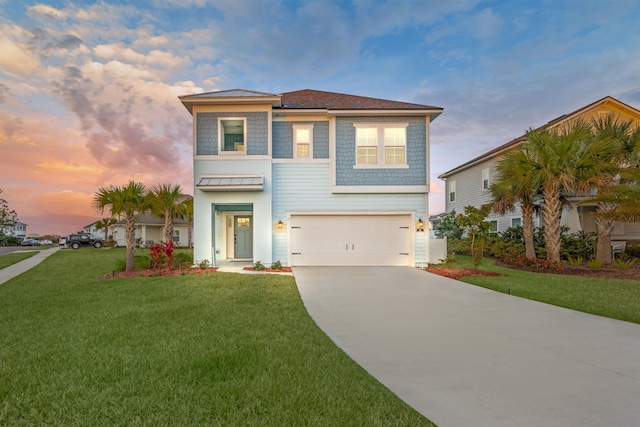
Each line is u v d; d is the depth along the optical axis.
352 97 16.03
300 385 3.27
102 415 2.72
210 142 13.16
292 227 13.59
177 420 2.64
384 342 4.77
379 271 12.30
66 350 4.21
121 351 4.16
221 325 5.40
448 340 4.87
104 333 4.91
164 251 12.66
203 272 11.70
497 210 14.89
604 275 10.93
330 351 4.28
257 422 2.62
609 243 13.61
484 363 3.97
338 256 13.62
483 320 5.98
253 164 13.18
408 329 5.44
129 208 12.09
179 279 10.16
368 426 2.57
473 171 23.30
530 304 7.27
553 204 12.15
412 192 13.48
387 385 3.36
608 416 2.79
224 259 15.71
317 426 2.57
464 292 8.59
